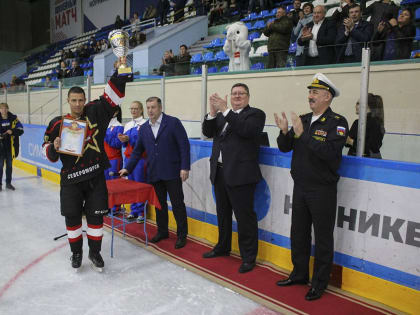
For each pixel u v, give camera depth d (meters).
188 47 11.84
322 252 2.76
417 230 2.51
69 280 3.05
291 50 4.34
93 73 12.05
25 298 2.75
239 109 3.21
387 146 3.17
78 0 21.41
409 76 3.13
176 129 3.69
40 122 7.70
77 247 3.19
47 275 3.14
